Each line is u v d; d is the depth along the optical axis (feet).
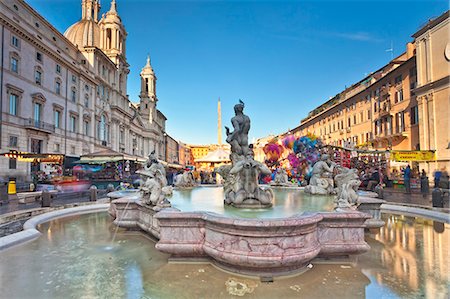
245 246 13.15
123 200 22.99
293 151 71.05
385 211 34.60
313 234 14.20
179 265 15.23
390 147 102.94
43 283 13.10
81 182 63.00
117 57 189.98
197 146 527.40
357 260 15.94
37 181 69.00
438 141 86.17
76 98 136.77
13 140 96.12
